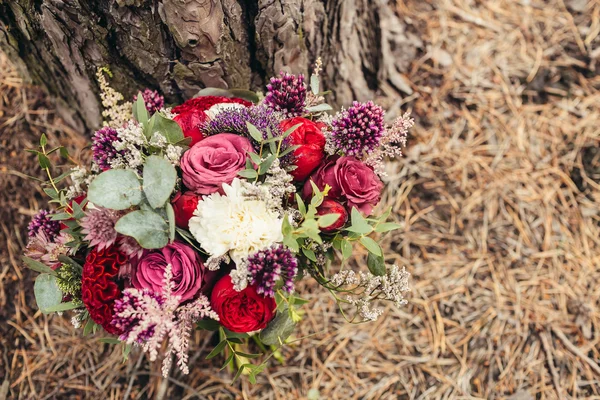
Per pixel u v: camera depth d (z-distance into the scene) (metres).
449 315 0.85
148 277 0.60
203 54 0.73
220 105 0.67
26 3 0.71
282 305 0.63
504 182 0.91
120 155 0.63
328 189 0.61
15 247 0.84
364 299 0.67
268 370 0.83
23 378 0.81
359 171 0.62
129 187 0.61
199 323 0.66
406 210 0.90
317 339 0.84
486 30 0.98
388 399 0.81
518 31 0.98
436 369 0.83
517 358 0.83
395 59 0.94
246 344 0.82
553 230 0.89
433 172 0.91
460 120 0.93
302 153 0.63
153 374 0.82
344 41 0.82
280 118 0.66
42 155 0.67
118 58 0.75
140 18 0.70
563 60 0.96
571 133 0.93
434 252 0.88
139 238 0.59
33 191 0.85
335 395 0.82
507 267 0.88
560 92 0.95
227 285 0.61
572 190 0.91
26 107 0.87
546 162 0.92
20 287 0.84
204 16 0.70
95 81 0.77
